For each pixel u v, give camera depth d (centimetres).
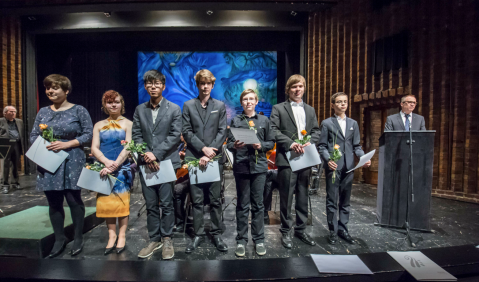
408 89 482
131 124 236
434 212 350
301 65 699
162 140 221
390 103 512
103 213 220
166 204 222
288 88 249
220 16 668
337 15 615
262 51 854
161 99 229
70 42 801
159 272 161
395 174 283
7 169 453
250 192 228
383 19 527
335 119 259
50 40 781
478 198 400
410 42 484
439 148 450
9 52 673
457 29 426
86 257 218
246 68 862
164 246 217
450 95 438
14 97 680
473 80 411
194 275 158
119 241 231
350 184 252
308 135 235
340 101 254
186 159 227
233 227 296
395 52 502
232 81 862
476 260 174
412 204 278
